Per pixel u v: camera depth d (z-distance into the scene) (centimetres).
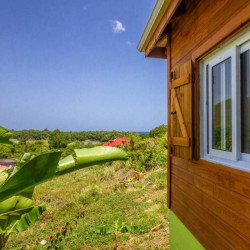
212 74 218
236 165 173
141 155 1017
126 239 432
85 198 691
